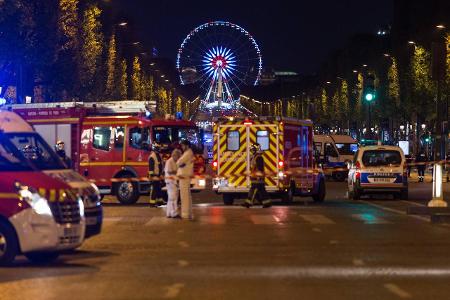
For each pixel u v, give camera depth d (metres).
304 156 39.31
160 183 36.38
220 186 36.66
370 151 41.34
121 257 19.34
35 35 58.41
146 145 38.84
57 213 17.88
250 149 36.66
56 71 66.44
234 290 15.07
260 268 17.56
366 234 24.14
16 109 40.66
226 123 36.81
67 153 39.84
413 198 42.91
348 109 150.00
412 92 97.25
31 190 17.80
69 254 19.91
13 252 17.81
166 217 30.27
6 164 18.22
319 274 16.78
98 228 19.55
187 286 15.48
